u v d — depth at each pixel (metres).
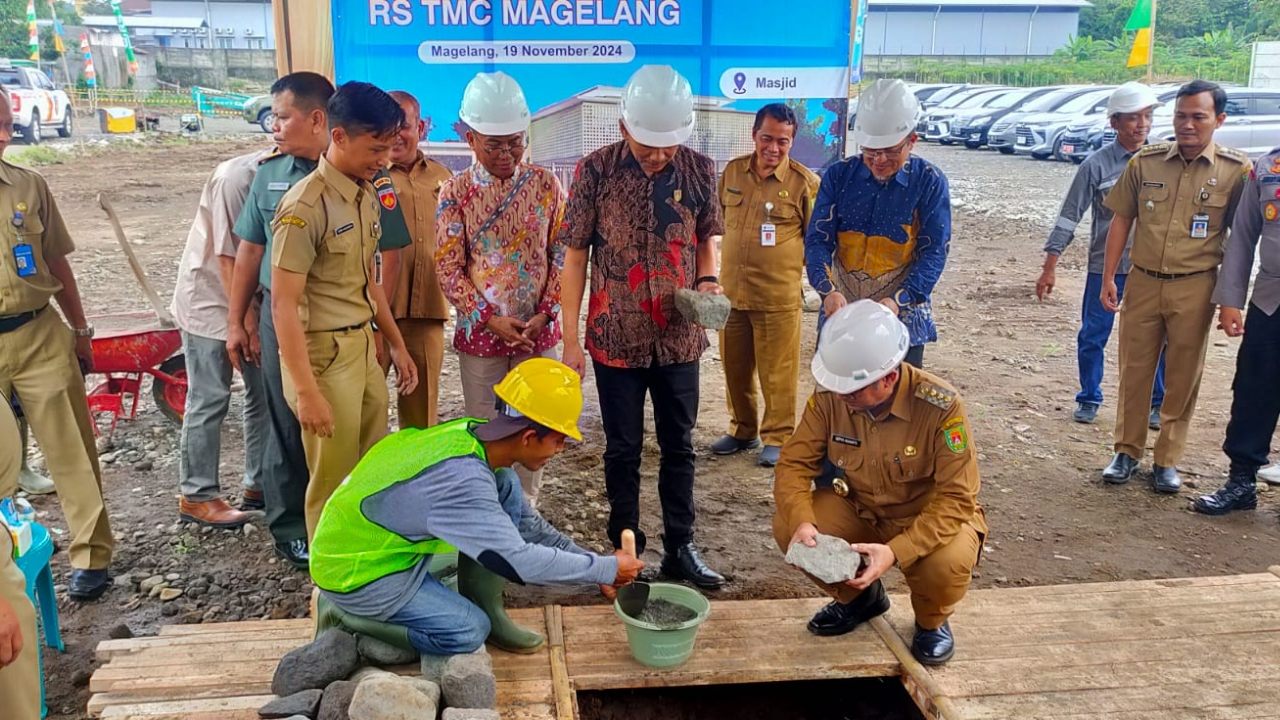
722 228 3.67
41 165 18.23
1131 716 2.89
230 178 3.83
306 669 2.80
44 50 36.53
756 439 5.41
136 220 13.03
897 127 3.81
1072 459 5.37
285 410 3.78
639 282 3.50
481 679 2.72
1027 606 3.50
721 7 5.85
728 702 3.45
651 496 4.80
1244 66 39.16
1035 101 22.34
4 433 2.30
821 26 5.95
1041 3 53.94
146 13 50.88
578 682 3.02
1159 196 4.64
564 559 2.77
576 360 3.56
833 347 2.91
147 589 3.85
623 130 3.46
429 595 2.86
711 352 7.46
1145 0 17.22
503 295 3.85
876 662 3.15
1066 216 5.55
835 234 4.22
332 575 2.80
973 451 2.99
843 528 3.27
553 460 5.22
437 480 2.70
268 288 3.62
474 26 5.66
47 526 4.39
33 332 3.58
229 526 4.34
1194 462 5.33
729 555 4.20
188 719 2.78
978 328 8.17
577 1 5.71
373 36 5.59
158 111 30.44
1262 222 4.42
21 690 2.41
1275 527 4.59
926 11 53.56
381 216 3.71
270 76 40.03
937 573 3.00
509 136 3.64
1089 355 5.79
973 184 17.08
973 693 2.98
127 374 5.98
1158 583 3.67
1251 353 4.54
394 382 6.50
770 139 4.67
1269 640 3.29
